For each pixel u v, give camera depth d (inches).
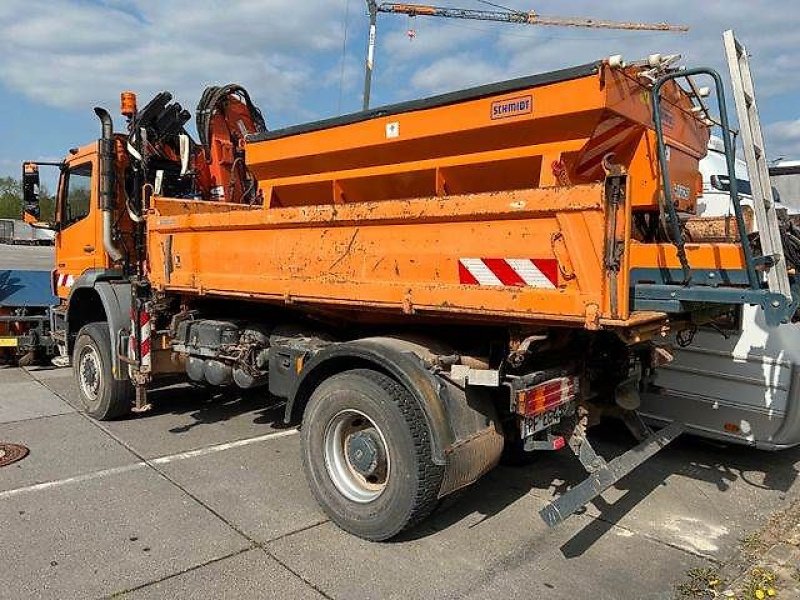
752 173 121.9
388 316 172.6
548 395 142.3
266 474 190.1
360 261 155.3
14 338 335.3
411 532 155.8
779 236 126.2
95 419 246.8
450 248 137.8
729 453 219.8
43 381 315.0
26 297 357.1
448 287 138.3
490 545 149.9
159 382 252.2
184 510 164.6
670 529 161.0
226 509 165.6
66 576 132.1
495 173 159.0
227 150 276.1
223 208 250.4
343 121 181.5
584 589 131.7
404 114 168.2
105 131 252.4
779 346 190.5
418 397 138.9
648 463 208.8
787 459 213.9
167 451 210.2
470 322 150.0
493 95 151.3
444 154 165.2
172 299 232.4
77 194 281.6
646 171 157.5
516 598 128.0
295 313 202.1
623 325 113.5
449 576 135.6
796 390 187.9
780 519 167.8
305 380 164.2
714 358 202.8
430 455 140.6
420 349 150.9
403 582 132.7
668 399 212.8
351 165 186.1
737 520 167.2
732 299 122.9
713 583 133.2
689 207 183.2
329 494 156.1
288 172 204.1
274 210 173.5
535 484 187.5
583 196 116.3
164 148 272.1
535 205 122.6
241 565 137.9
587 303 117.8
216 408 264.5
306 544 147.8
